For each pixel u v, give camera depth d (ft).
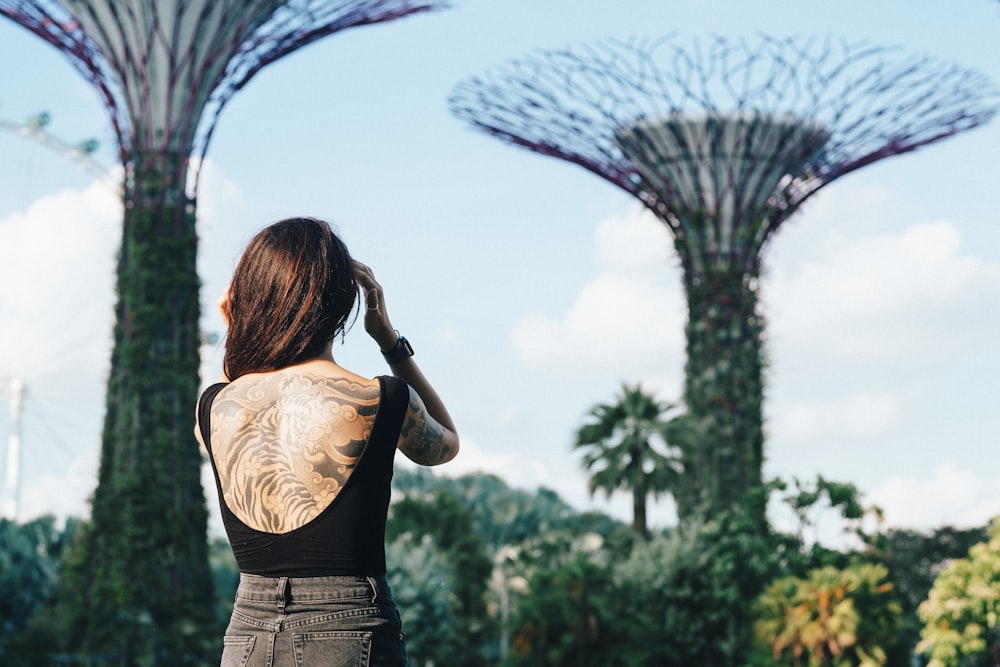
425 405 7.44
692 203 108.58
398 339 7.49
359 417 6.72
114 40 100.53
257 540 6.66
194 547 100.07
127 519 97.86
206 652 97.35
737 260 108.99
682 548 108.27
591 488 126.31
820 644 91.91
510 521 236.84
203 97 103.19
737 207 108.47
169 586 97.91
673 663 107.96
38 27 98.73
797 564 107.45
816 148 106.01
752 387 109.60
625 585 109.29
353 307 7.17
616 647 105.29
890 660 98.27
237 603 6.74
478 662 139.74
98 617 95.45
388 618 6.66
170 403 100.78
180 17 100.22
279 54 101.40
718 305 108.68
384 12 98.68
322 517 6.60
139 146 101.96
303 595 6.56
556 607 106.63
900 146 104.83
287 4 99.19
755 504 108.06
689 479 115.34
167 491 99.35
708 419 109.50
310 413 6.73
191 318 102.42
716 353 109.19
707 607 107.24
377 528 6.72
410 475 260.01
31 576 113.80
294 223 7.18
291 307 6.93
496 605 166.50
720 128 106.01
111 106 102.22
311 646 6.48
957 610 108.17
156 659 95.45
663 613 108.17
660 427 120.98
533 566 130.82
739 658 105.60
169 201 102.12
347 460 6.66
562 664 105.19
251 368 7.02
